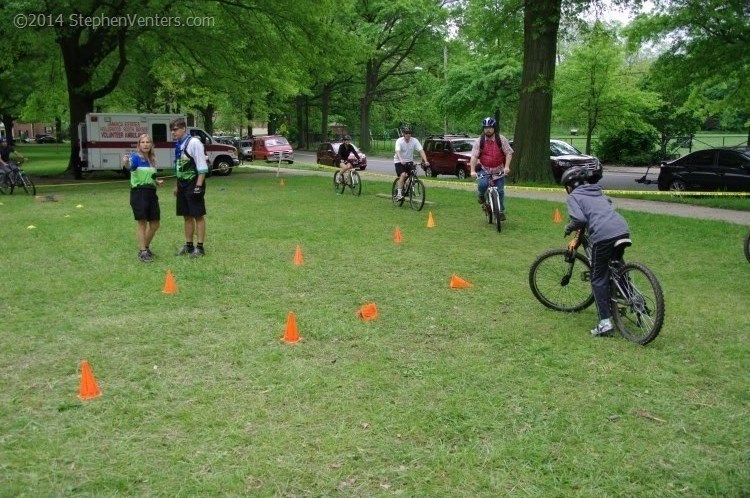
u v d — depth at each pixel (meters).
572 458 3.59
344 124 78.81
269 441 3.77
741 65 19.38
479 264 8.49
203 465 3.52
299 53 24.94
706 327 5.89
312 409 4.20
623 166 36.78
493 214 11.05
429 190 17.78
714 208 14.24
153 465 3.52
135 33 23.73
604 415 4.12
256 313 6.33
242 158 43.69
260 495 3.25
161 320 6.10
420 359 5.10
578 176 5.81
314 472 3.45
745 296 6.93
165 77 36.06
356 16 51.12
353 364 4.97
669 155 36.03
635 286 5.52
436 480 3.39
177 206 8.94
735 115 41.97
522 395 4.43
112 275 7.84
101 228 11.39
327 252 9.29
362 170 33.88
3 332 5.75
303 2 22.94
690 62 19.70
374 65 55.06
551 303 6.50
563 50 34.50
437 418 4.07
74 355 5.20
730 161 17.38
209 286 7.36
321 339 5.57
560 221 12.05
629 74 34.31
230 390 4.50
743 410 4.20
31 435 3.86
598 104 32.59
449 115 41.69
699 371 4.85
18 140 99.06
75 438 3.83
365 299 6.85
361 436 3.84
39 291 7.13
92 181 24.22
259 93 29.03
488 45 23.61
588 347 5.38
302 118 71.44
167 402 4.31
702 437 3.84
